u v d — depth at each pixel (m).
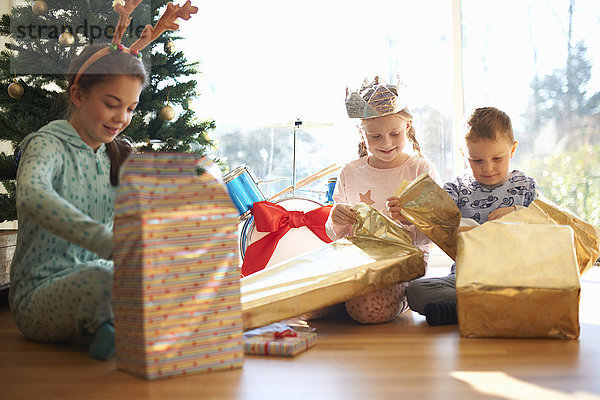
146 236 1.14
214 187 1.22
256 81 4.01
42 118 2.81
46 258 1.51
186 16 1.68
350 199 2.21
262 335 1.48
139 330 1.15
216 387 1.11
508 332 1.52
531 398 1.03
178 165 1.19
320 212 2.30
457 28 3.89
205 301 1.20
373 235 1.81
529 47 3.72
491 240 1.59
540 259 1.53
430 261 3.86
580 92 3.54
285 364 1.28
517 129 3.73
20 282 1.52
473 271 1.54
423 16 3.96
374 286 1.67
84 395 1.06
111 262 1.65
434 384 1.12
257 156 4.02
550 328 1.50
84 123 1.56
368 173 2.20
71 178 1.53
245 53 4.00
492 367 1.24
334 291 1.60
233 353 1.23
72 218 1.25
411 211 1.77
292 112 4.00
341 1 3.97
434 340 1.52
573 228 1.73
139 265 1.15
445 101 3.96
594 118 3.48
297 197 2.46
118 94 1.51
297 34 4.00
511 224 1.62
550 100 3.64
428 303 1.75
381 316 1.77
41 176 1.36
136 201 1.14
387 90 2.04
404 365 1.26
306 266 1.69
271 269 1.68
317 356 1.36
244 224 2.51
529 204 1.94
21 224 1.55
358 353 1.38
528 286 1.49
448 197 1.74
